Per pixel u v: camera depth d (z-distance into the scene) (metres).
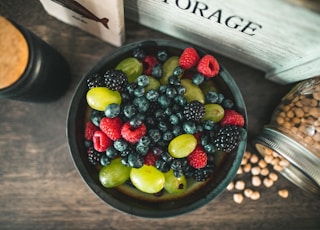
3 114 0.37
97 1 0.29
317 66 0.30
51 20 0.37
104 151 0.29
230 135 0.28
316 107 0.33
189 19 0.32
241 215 0.37
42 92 0.32
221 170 0.31
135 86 0.29
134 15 0.35
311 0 0.22
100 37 0.37
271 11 0.24
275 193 0.37
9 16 0.37
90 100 0.28
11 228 0.37
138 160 0.28
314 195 0.36
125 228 0.37
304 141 0.32
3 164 0.37
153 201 0.32
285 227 0.37
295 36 0.27
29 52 0.29
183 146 0.27
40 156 0.37
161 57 0.31
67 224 0.37
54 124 0.37
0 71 0.28
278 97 0.37
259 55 0.33
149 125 0.29
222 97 0.31
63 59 0.36
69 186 0.36
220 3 0.26
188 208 0.30
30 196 0.37
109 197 0.30
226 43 0.34
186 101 0.28
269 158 0.36
